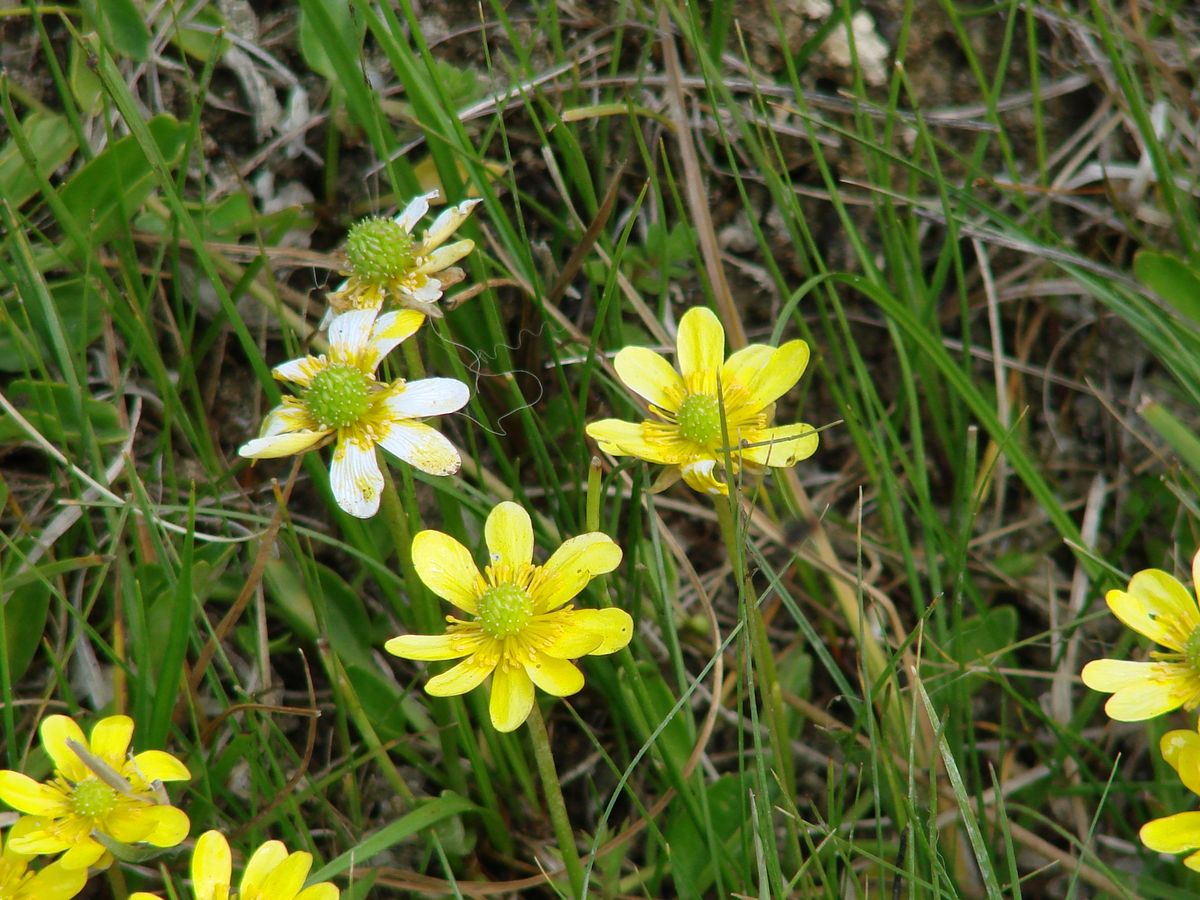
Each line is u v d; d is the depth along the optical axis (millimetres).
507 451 393
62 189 373
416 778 374
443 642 314
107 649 349
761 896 325
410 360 350
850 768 376
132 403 381
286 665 377
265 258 371
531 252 381
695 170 379
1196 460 365
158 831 318
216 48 368
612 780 380
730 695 386
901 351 383
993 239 387
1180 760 318
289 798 346
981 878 362
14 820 340
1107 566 361
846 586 379
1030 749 384
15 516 371
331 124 390
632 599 374
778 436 327
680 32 403
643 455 326
